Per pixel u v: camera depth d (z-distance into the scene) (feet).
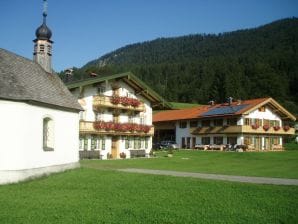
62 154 84.84
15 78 73.92
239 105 201.46
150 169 94.07
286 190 57.21
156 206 47.65
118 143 148.46
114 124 142.51
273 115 206.69
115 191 57.67
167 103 162.30
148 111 161.68
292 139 251.19
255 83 384.27
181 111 238.68
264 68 395.34
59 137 83.82
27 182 68.18
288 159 133.49
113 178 71.15
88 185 63.41
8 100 68.64
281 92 366.63
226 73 407.85
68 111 87.92
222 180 68.49
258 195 53.83
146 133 156.25
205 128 205.16
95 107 141.08
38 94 76.43
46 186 63.00
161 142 224.53
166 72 514.27
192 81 456.86
